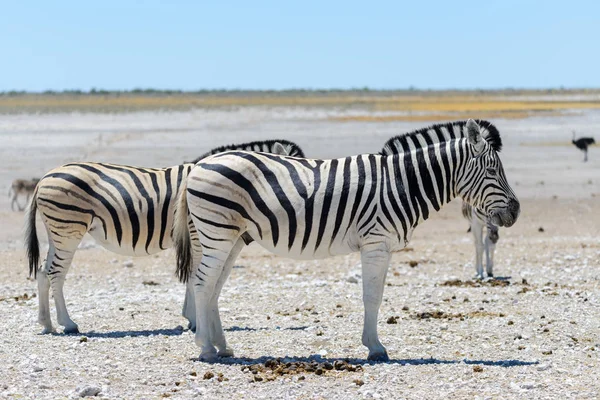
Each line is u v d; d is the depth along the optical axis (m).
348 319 15.40
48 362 12.08
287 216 11.92
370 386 10.73
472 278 20.41
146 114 93.62
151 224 14.91
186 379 11.15
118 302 17.45
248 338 13.75
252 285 19.62
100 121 80.19
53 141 57.56
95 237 15.09
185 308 14.89
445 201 12.41
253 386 10.80
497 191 12.30
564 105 113.81
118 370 11.62
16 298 18.03
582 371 11.47
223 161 12.09
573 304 16.59
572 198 36.06
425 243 27.16
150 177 15.16
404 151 12.30
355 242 12.10
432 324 14.82
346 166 12.16
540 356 12.47
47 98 147.75
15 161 46.62
